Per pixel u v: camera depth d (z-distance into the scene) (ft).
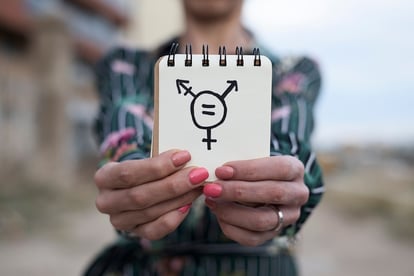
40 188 22.17
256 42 3.12
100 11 42.65
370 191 28.43
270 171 1.89
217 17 2.97
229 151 2.02
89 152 39.75
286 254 2.84
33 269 13.23
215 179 1.99
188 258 2.72
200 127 2.03
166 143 2.02
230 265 2.70
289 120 2.61
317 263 14.85
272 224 1.99
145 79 2.99
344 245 17.44
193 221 2.65
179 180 1.87
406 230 19.26
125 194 1.93
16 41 28.60
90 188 27.22
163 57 2.04
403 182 32.73
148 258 2.80
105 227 18.94
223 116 2.03
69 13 38.65
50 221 18.56
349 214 23.81
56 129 23.41
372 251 16.57
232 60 2.04
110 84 2.95
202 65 2.03
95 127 3.01
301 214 2.35
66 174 24.18
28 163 24.20
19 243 15.69
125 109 2.70
